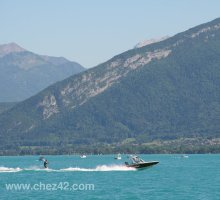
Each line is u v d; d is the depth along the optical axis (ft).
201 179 653.30
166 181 622.95
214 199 459.32
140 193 504.02
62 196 481.87
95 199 463.42
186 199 460.96
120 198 469.16
